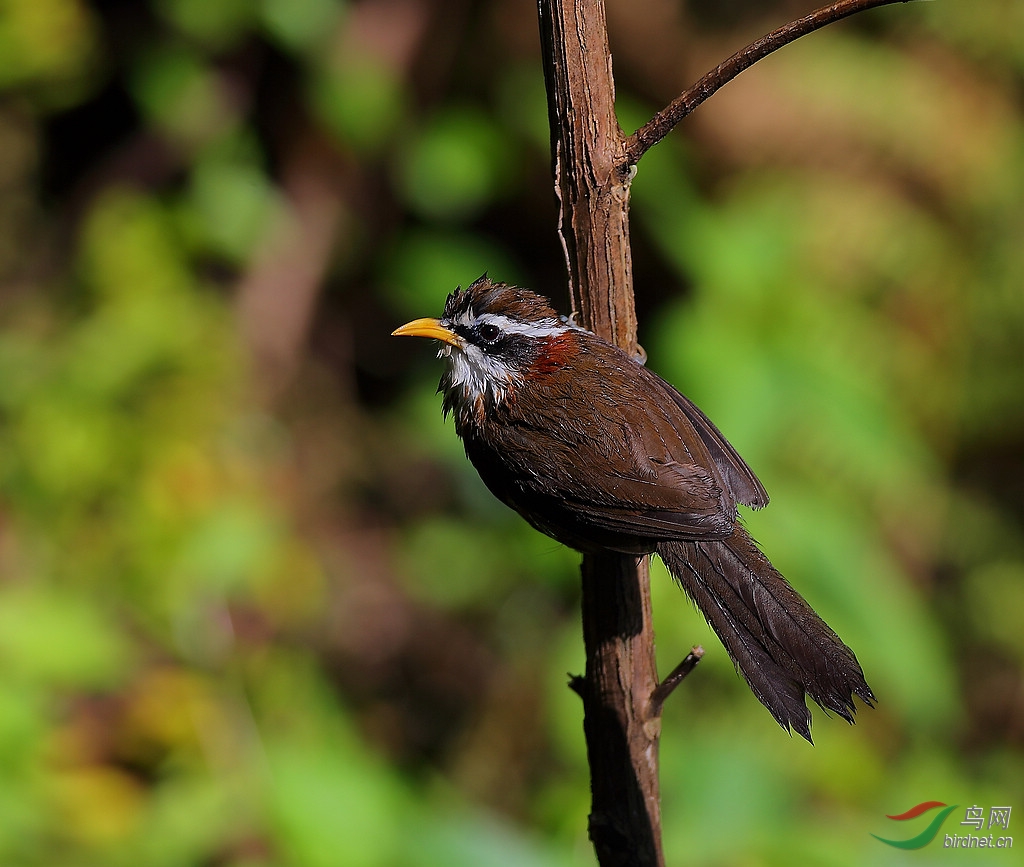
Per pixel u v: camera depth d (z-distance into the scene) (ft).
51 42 44.39
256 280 44.98
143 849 28.89
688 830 26.20
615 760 19.38
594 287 20.03
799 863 25.54
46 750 28.73
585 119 18.94
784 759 33.71
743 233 35.96
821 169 42.14
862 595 31.68
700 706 34.55
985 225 42.68
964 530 43.34
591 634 19.79
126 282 41.29
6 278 46.62
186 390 39.55
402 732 41.60
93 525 37.19
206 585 35.47
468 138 41.81
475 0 44.04
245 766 29.81
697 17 42.86
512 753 40.14
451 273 41.04
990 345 42.83
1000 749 41.81
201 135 43.60
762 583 19.86
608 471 20.45
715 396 32.78
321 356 47.93
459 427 23.13
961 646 43.11
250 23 41.01
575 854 28.66
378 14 43.62
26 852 27.07
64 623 28.96
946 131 41.81
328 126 42.47
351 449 47.26
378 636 43.24
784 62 42.34
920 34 42.47
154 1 45.62
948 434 43.47
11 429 38.17
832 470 36.29
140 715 32.30
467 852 25.88
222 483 38.65
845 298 40.73
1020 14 41.42
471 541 42.60
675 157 37.11
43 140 48.47
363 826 27.37
